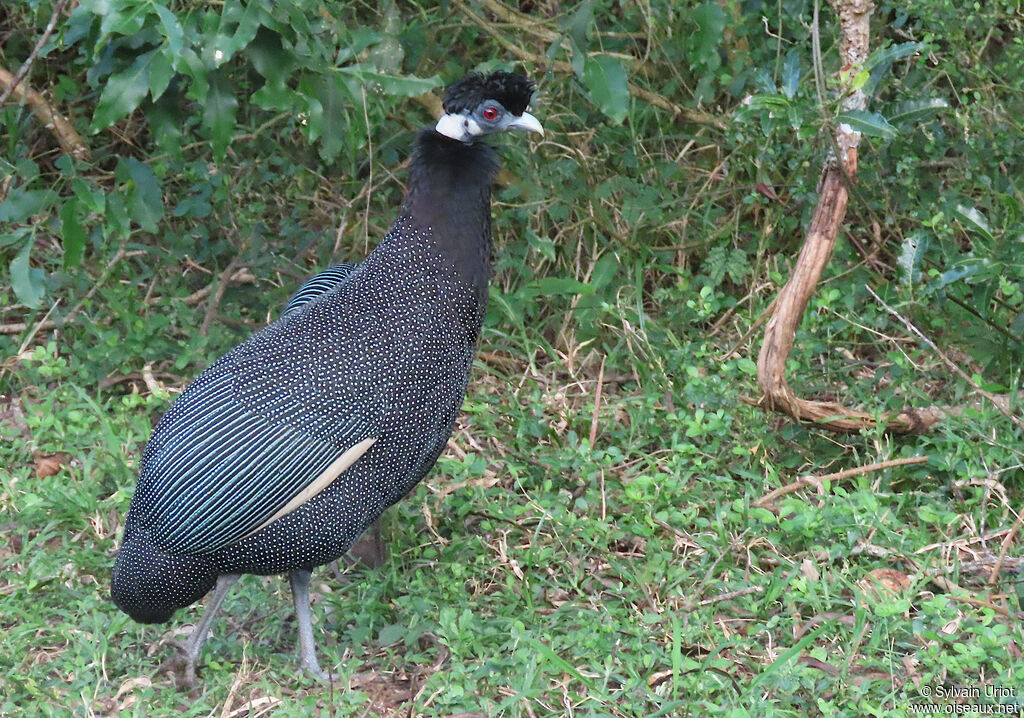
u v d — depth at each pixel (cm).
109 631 755
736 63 1214
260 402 683
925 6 993
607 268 1153
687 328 1141
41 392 1044
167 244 1239
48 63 1304
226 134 866
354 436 691
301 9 862
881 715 663
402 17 1295
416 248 721
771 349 898
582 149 1236
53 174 1276
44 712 684
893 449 947
